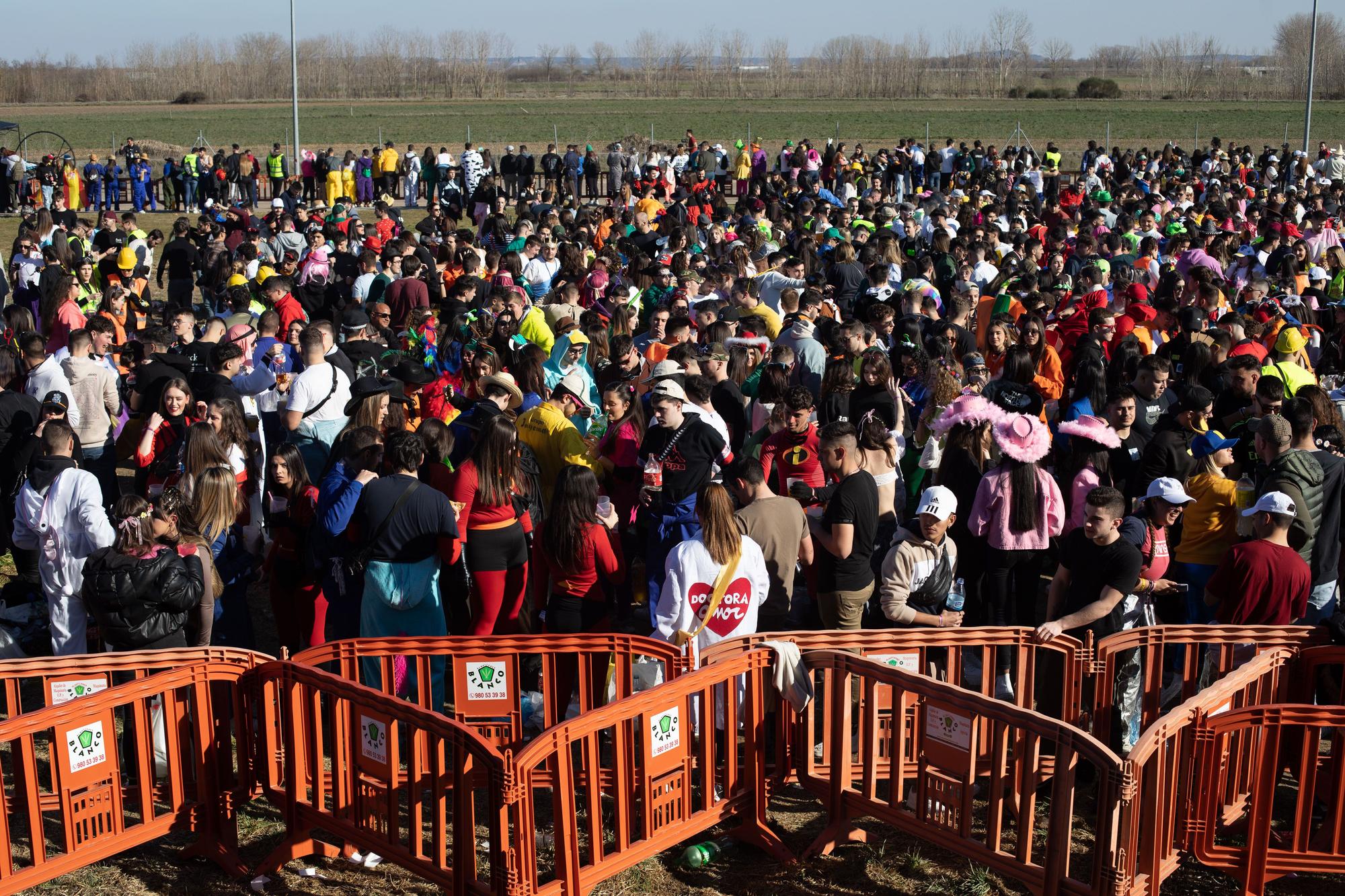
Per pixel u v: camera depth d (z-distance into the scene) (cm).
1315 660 620
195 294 2270
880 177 3647
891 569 696
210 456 757
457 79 9406
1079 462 824
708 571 650
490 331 1112
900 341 1102
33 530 753
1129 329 1204
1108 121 6519
